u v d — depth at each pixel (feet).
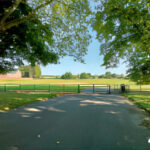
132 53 34.76
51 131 10.84
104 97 31.30
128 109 18.84
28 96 31.45
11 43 27.40
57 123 12.80
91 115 15.69
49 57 33.12
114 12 21.38
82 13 21.18
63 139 9.39
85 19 22.54
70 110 18.17
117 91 46.32
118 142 8.98
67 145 8.54
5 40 26.48
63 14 22.66
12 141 9.06
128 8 18.29
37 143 8.79
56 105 21.48
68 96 33.37
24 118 14.38
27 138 9.53
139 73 31.60
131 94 36.19
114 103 23.53
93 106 20.80
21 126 11.93
